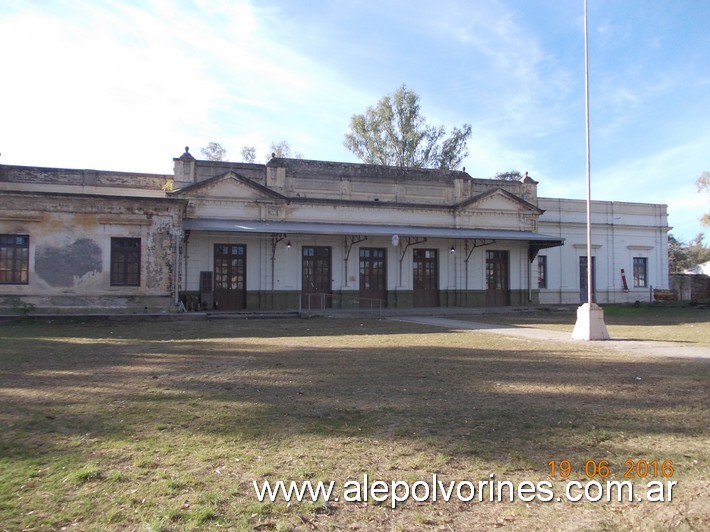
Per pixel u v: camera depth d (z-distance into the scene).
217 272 25.20
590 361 10.38
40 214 19.69
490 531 3.46
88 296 20.06
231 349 11.98
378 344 13.19
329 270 27.00
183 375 8.55
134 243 20.73
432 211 28.70
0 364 9.55
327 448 4.93
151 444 4.98
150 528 3.34
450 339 14.48
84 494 3.88
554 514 3.72
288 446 4.97
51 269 19.75
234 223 24.48
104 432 5.34
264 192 25.56
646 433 5.46
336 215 26.98
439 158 43.81
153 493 3.90
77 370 8.98
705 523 3.61
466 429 5.56
